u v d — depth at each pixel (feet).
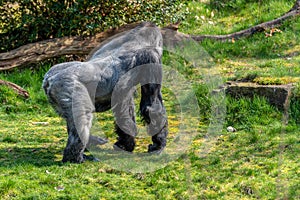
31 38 49.47
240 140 35.42
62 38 48.32
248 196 28.12
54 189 27.96
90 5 48.80
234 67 48.37
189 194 28.07
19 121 40.42
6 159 32.17
